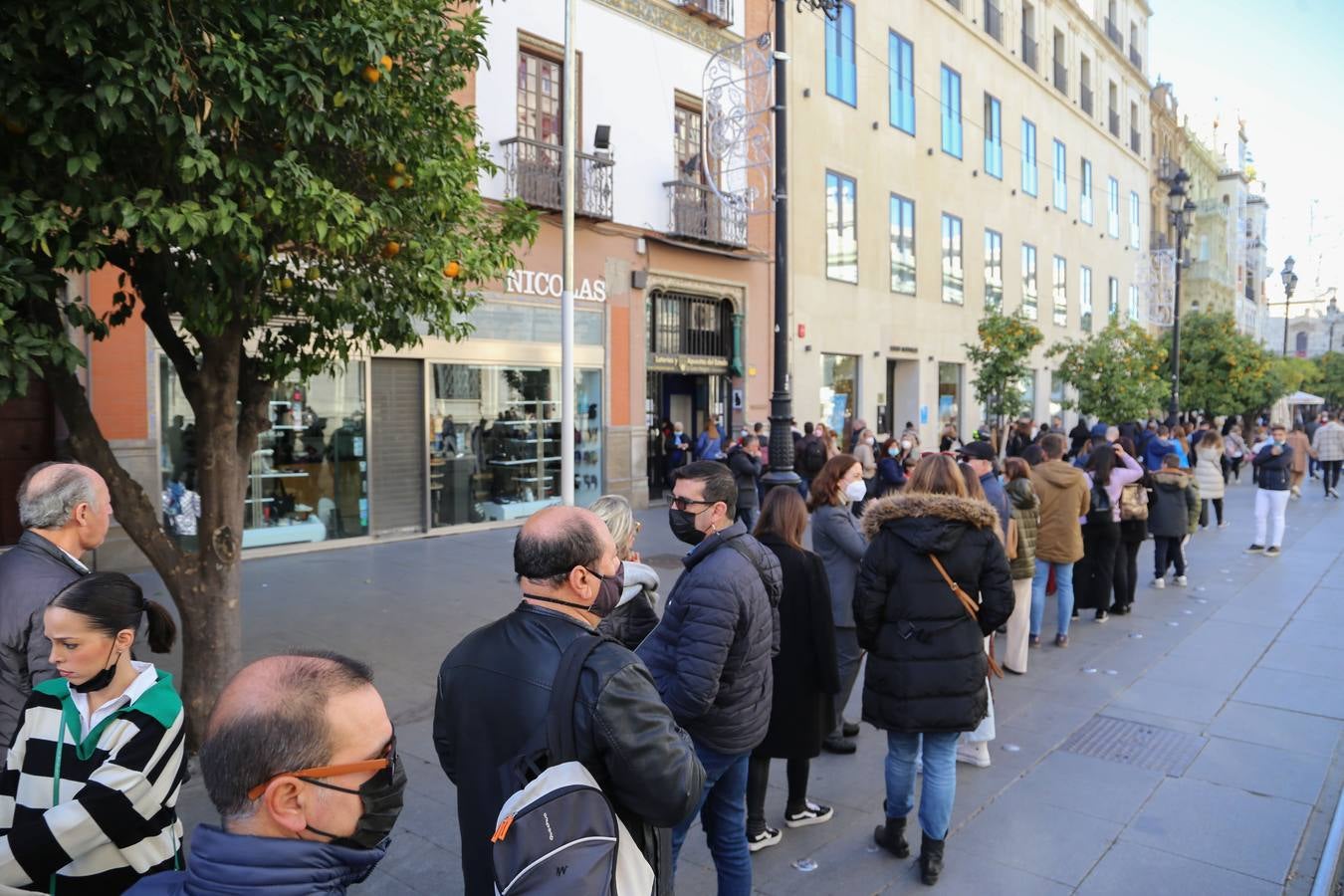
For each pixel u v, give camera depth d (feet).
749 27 55.77
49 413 29.78
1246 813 14.47
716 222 52.37
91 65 11.79
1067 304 104.68
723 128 50.39
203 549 15.84
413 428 39.93
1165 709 19.40
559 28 43.29
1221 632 25.91
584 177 44.68
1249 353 93.40
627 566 11.78
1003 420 79.82
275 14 14.12
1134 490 27.48
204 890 4.17
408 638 23.45
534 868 5.24
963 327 81.92
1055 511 23.80
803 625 12.90
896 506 12.58
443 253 16.48
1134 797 15.07
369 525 38.40
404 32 15.80
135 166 14.01
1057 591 24.76
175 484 31.99
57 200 12.62
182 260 14.06
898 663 12.37
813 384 62.64
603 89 45.98
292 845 4.24
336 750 4.36
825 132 63.26
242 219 12.73
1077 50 106.73
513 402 43.62
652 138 49.01
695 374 56.44
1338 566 36.22
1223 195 197.98
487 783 6.40
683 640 9.80
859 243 67.21
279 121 14.34
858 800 15.01
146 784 6.86
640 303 48.96
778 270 27.84
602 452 47.55
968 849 13.29
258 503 34.96
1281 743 17.47
